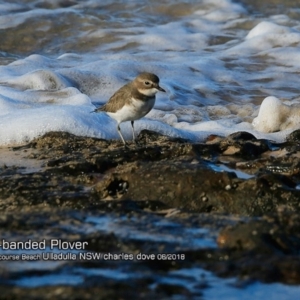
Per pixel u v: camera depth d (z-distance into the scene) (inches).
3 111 623.2
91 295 280.4
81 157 488.1
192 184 402.0
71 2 1027.3
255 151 508.1
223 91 751.1
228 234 336.2
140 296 282.5
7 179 444.1
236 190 397.7
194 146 495.5
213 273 307.7
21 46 929.5
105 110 532.4
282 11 1005.8
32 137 551.2
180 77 783.1
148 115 654.5
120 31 948.6
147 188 407.8
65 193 419.8
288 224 349.7
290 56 852.0
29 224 368.2
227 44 916.0
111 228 362.0
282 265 308.0
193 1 1024.9
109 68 783.7
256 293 291.1
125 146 511.8
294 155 495.2
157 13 1006.4
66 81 735.1
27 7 1007.6
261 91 754.2
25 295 280.8
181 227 363.6
